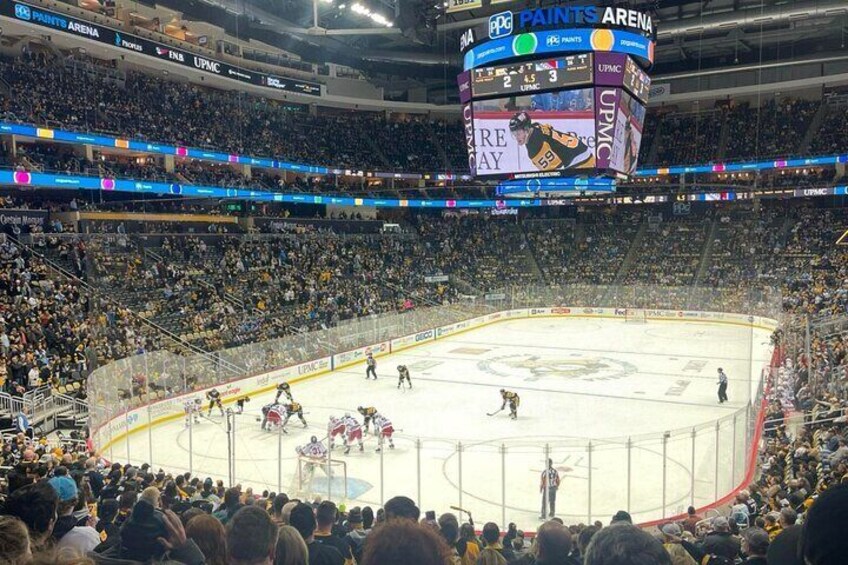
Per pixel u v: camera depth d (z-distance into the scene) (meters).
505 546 9.76
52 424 21.94
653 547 2.46
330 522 6.09
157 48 39.47
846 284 44.06
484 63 27.28
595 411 25.86
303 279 43.31
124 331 26.70
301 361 32.69
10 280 27.44
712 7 39.94
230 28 45.66
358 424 20.55
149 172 40.06
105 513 8.48
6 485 10.53
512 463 19.28
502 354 39.12
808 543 2.12
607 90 25.97
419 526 2.50
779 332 33.94
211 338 31.81
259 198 46.06
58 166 34.75
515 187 28.89
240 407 23.34
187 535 4.21
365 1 37.19
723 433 16.86
